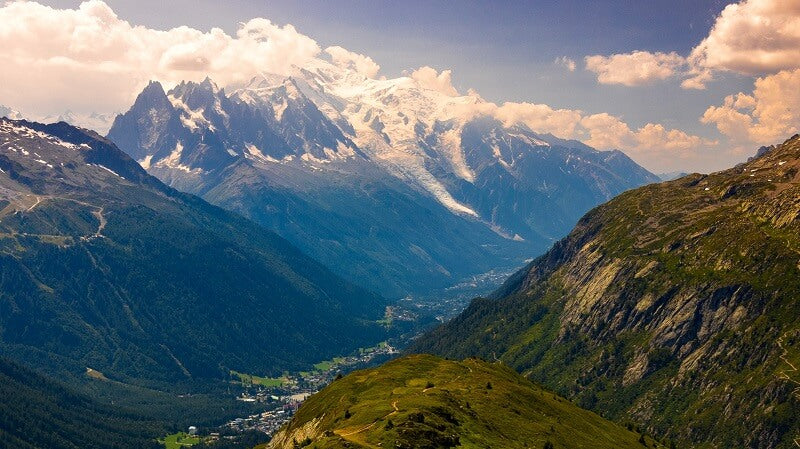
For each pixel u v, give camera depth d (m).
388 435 189.38
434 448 187.38
